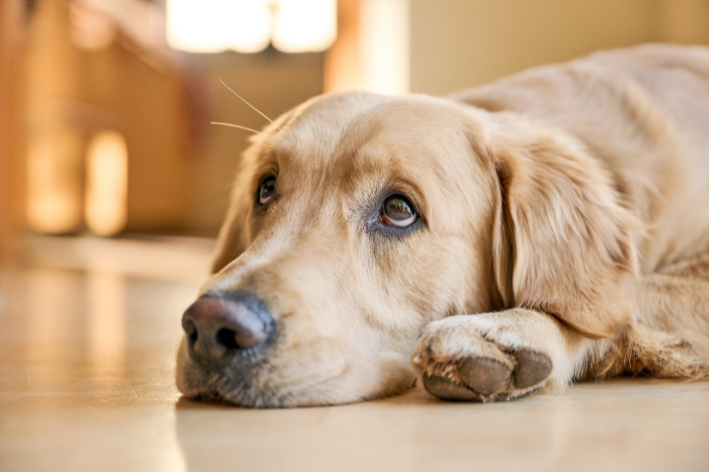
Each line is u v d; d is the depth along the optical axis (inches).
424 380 62.4
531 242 79.0
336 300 68.2
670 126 96.3
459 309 77.5
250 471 40.3
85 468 41.2
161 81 416.2
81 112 326.0
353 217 72.8
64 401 62.8
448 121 79.5
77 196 339.6
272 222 74.2
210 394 62.0
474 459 42.6
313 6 441.4
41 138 295.0
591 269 79.0
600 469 40.5
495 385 60.9
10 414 57.0
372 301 71.0
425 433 49.7
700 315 82.4
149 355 92.4
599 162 90.1
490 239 81.0
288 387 61.3
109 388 69.6
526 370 61.7
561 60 268.8
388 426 52.4
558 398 64.6
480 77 275.6
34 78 277.4
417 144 75.3
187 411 58.7
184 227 466.6
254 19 447.8
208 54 451.8
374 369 67.9
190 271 239.0
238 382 60.5
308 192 74.9
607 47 263.7
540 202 80.4
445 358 61.0
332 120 78.5
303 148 76.8
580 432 49.6
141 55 382.9
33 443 47.3
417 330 74.2
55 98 298.0
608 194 84.0
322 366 63.6
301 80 450.9
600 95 101.4
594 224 80.7
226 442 47.4
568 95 102.5
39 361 87.3
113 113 359.9
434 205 74.7
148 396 65.5
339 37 287.0
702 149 96.5
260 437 48.9
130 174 387.9
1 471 40.6
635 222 82.0
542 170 82.6
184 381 62.8
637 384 74.1
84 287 192.4
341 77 287.6
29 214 305.7
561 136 89.2
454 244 76.7
